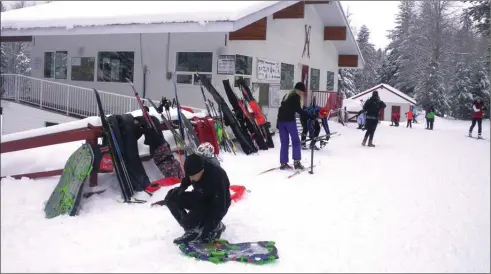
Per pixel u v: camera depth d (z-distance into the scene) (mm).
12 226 4297
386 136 15312
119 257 3801
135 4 12297
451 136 16766
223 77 11742
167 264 3707
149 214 4957
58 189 4980
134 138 5949
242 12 10188
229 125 9594
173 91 12344
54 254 3801
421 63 37594
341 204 5719
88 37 13797
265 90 13875
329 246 4254
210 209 4145
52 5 14859
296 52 16125
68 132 5414
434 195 6320
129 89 13016
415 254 4105
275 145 10984
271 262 3809
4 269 3459
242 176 7172
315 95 17969
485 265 3859
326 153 10289
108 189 5695
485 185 7031
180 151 7535
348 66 21703
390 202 5906
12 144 5098
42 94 13711
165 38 12398
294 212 5297
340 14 17922
